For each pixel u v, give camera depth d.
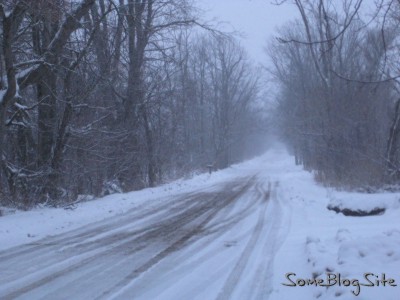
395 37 16.31
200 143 46.88
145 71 23.94
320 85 27.89
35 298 6.28
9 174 16.80
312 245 8.22
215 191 22.22
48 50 15.63
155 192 21.67
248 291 6.52
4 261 8.39
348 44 24.86
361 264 6.37
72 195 18.73
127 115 22.80
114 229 11.76
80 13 15.65
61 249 9.37
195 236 10.71
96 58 19.77
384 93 23.91
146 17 22.08
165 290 6.60
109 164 21.47
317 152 28.69
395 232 7.83
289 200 17.73
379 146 22.64
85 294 6.43
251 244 9.70
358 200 13.30
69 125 17.72
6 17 12.83
